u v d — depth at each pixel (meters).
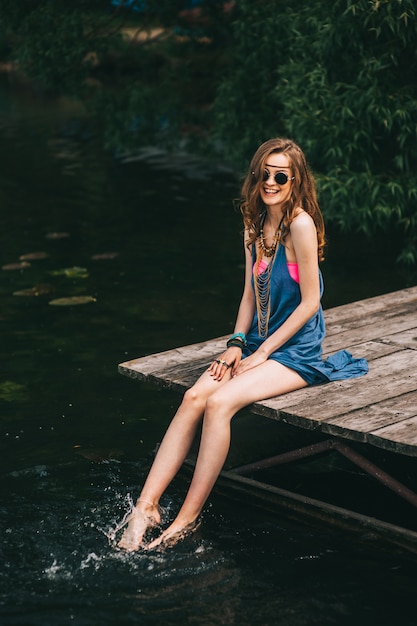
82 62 11.96
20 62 11.87
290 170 4.45
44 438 5.21
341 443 4.55
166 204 10.88
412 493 4.35
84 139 15.27
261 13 9.98
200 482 4.33
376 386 4.64
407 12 7.86
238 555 4.13
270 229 4.62
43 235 9.65
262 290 4.67
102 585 3.89
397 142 8.77
